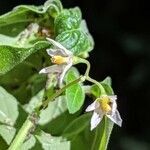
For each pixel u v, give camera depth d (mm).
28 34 177
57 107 176
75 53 166
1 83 178
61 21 169
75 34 167
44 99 163
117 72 492
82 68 354
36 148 161
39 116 161
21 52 154
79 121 170
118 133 441
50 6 174
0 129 161
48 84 163
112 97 149
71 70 168
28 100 177
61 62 150
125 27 522
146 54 498
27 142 160
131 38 508
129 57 498
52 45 157
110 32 514
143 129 468
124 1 533
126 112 479
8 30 178
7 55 154
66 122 175
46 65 175
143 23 528
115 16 527
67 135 169
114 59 497
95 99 164
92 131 167
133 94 484
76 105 156
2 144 160
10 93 178
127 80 488
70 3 521
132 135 460
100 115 148
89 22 519
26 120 156
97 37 512
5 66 156
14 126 164
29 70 178
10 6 473
